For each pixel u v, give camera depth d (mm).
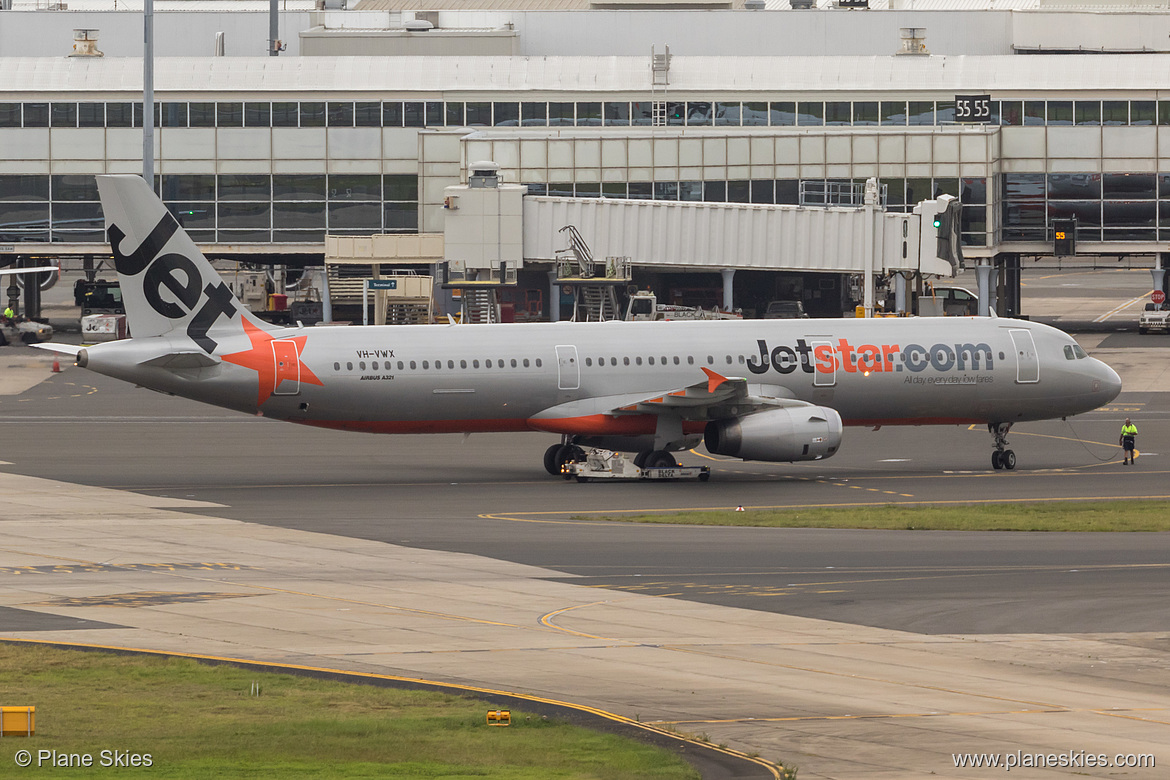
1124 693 99688
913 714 93125
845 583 138625
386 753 81625
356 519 177750
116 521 174125
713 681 101375
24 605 125938
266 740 84250
